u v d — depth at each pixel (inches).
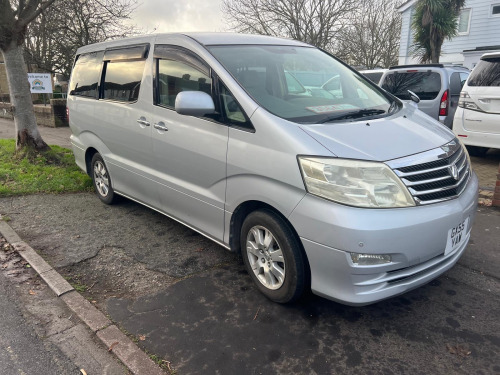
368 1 1044.5
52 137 445.1
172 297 126.3
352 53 1082.7
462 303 120.9
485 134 256.4
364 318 114.9
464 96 263.4
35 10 276.8
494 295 124.6
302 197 103.0
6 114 676.1
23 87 283.0
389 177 99.4
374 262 97.8
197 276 138.6
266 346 103.9
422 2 612.7
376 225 95.6
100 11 546.9
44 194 226.5
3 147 328.2
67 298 125.3
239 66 131.7
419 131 119.8
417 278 105.9
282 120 111.8
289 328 110.8
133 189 177.9
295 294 113.0
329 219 97.6
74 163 286.0
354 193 97.7
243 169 116.7
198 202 137.9
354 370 95.6
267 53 144.4
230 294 127.3
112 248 160.2
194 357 100.3
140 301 124.5
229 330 110.2
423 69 309.1
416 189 102.0
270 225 113.5
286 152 106.1
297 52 155.1
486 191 219.5
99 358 100.5
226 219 128.3
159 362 98.6
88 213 197.2
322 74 149.3
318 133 107.5
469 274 136.6
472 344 103.4
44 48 687.7
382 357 99.6
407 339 105.8
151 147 155.6
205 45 137.3
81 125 209.2
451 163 111.7
